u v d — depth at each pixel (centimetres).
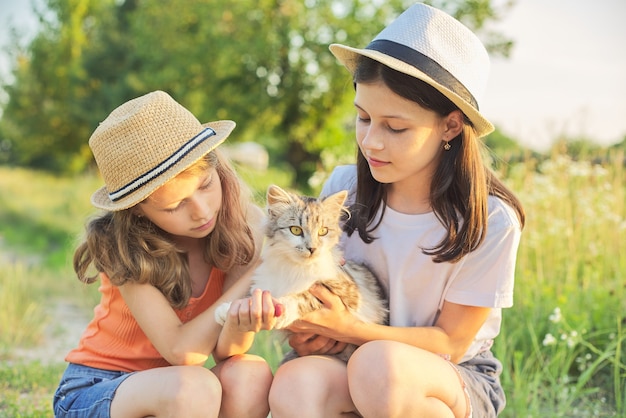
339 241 359
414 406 270
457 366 305
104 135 298
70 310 745
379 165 301
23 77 3234
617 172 694
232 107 1995
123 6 2984
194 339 301
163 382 275
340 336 307
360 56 313
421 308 319
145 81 2381
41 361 554
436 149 301
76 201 1644
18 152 3622
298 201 345
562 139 720
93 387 297
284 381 282
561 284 582
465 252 297
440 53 288
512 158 776
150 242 312
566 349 486
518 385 434
